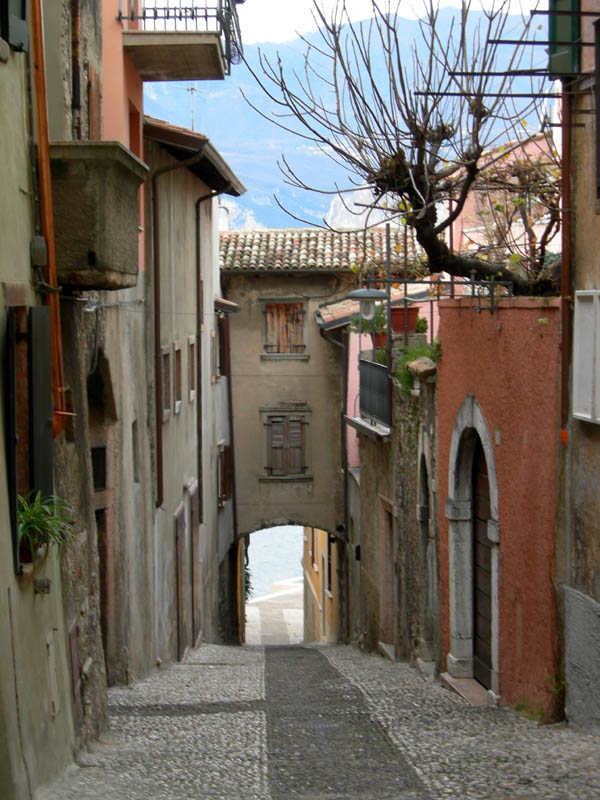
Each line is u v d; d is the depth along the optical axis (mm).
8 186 6570
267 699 11625
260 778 6957
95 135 11453
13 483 6199
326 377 26500
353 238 26750
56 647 7230
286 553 52750
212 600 23062
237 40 14203
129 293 13711
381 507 17719
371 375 17922
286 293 26359
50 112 9711
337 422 26578
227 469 25672
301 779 6914
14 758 5574
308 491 26703
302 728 9164
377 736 8570
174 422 17734
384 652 17109
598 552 7949
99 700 8828
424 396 13797
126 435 13266
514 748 7523
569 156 8344
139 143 14859
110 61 13602
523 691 9539
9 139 6625
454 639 12055
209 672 15250
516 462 9664
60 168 7746
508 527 9969
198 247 20656
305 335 26469
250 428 26594
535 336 9086
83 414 8945
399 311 17656
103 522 12453
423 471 14070
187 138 15773
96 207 7777
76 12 10211
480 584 11734
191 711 10562
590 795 5797
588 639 8062
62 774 6863
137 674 13766
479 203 16453
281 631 34969
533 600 9219
